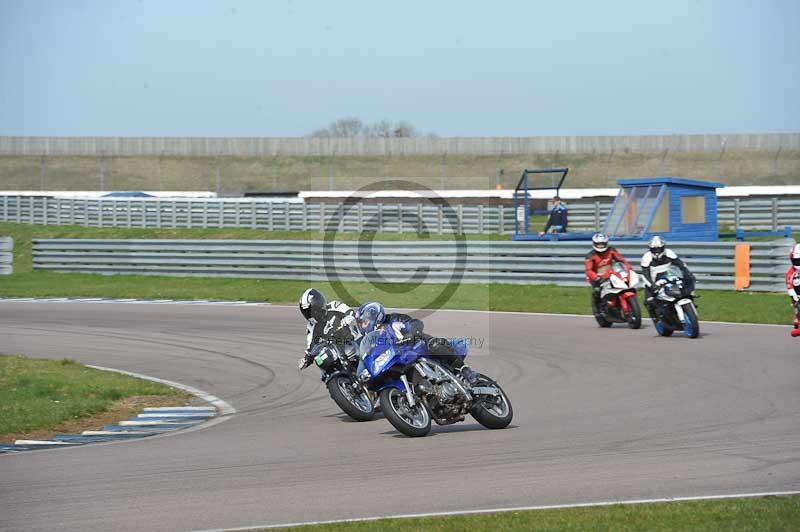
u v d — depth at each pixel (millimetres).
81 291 97562
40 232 146000
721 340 58719
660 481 26500
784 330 62844
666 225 91562
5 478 28656
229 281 100188
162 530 22547
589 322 69875
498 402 35969
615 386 44312
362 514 23781
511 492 25656
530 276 87375
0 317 78812
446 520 22578
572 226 143875
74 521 23531
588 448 31234
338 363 38812
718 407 38281
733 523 21781
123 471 29406
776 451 29984
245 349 60250
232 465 30031
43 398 44000
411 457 30656
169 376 51531
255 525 22875
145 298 92812
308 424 38219
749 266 79062
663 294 59906
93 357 57969
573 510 23359
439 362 34906
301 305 39844
